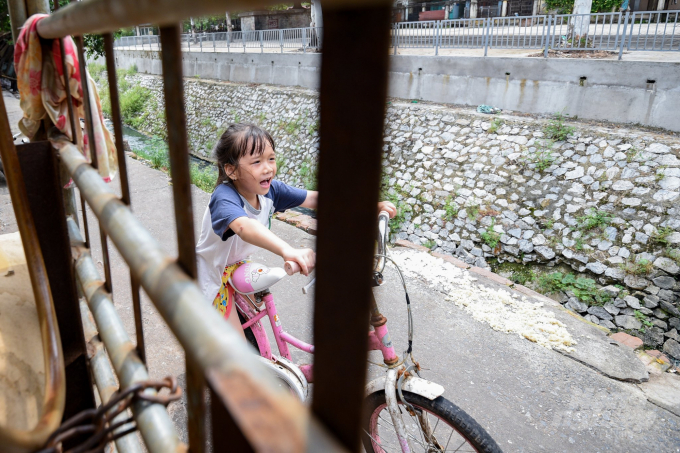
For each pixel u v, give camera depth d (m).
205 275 1.94
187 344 0.48
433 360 3.12
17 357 1.12
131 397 0.75
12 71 5.01
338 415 0.34
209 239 1.90
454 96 11.97
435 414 1.71
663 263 7.09
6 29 6.02
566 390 2.93
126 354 0.90
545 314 3.72
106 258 1.13
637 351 3.75
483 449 1.62
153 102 19.52
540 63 10.37
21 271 1.49
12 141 1.05
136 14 0.47
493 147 9.86
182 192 0.56
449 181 9.87
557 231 8.20
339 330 0.32
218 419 0.47
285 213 5.14
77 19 0.73
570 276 7.80
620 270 7.38
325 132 0.27
